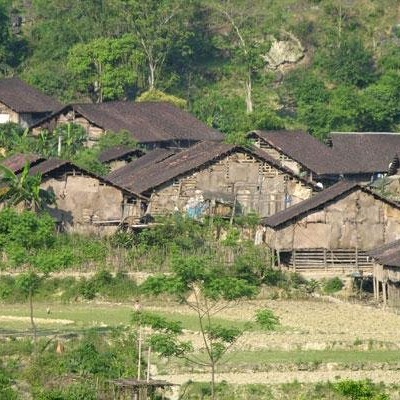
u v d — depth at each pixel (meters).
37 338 174.62
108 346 172.50
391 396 158.88
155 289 176.12
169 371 164.62
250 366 166.12
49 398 155.75
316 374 164.38
